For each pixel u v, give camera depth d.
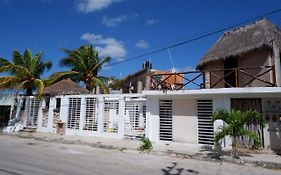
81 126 19.50
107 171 8.33
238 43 15.85
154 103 16.42
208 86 16.98
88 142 15.94
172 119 15.98
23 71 25.23
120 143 15.63
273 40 14.11
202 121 15.05
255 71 14.95
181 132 15.59
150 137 16.20
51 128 21.23
